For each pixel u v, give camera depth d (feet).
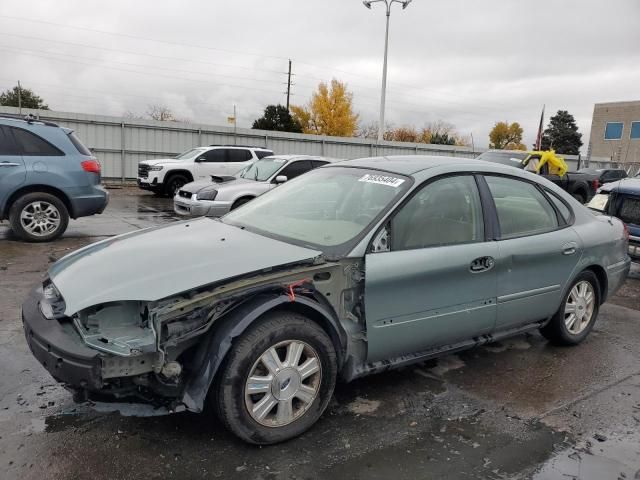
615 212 26.13
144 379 8.94
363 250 10.59
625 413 11.68
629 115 171.42
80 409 10.76
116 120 68.90
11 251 25.08
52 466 8.92
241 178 36.37
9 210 26.94
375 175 12.71
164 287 8.99
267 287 9.49
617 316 18.89
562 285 14.30
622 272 16.44
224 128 76.54
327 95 165.27
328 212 12.19
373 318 10.61
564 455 9.93
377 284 10.53
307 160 36.32
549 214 14.37
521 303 13.23
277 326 9.51
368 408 11.38
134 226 35.55
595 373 13.74
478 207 12.60
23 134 26.73
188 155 58.85
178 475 8.82
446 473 9.21
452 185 12.39
